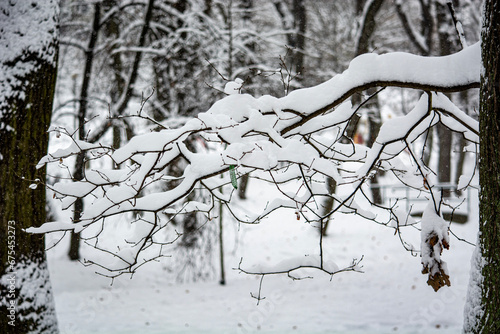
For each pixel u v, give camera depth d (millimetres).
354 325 9742
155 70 14055
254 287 13328
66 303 11797
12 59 5715
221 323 10117
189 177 4074
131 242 4418
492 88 3408
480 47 3795
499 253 3373
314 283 13391
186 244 14219
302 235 18281
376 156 4125
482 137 3529
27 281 5762
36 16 5836
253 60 15078
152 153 4078
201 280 14414
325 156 4461
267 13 22672
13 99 5699
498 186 3381
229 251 17062
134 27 14820
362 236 17594
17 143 5711
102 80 16266
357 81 4012
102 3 14992
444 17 18531
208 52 13891
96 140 12383
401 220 4340
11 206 5684
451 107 4207
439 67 3883
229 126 3801
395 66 3951
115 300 12125
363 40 16250
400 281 13234
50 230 4156
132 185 3992
